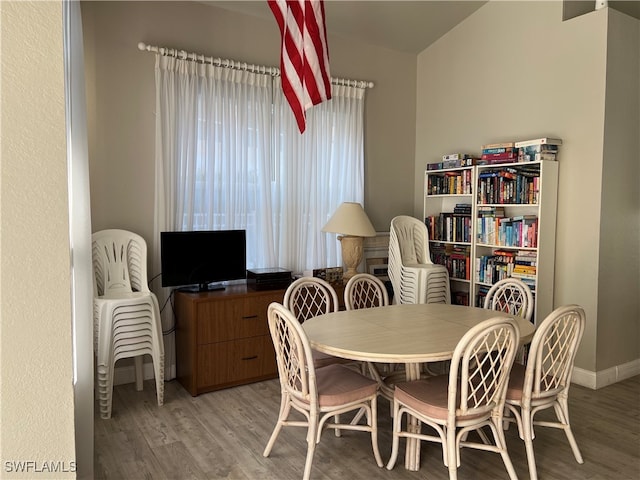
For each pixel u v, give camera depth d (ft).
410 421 8.71
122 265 11.95
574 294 12.98
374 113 16.74
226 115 13.50
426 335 8.61
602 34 12.17
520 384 8.53
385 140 17.07
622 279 13.11
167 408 11.19
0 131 2.30
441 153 16.85
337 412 8.21
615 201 12.71
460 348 7.10
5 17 2.29
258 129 14.05
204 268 12.73
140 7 12.37
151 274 12.84
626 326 13.33
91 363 7.93
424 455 9.23
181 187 12.98
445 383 8.57
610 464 8.87
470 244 15.10
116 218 12.34
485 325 6.93
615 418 10.83
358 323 9.49
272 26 14.38
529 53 13.91
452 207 16.55
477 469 8.68
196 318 11.80
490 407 7.63
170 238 12.21
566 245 13.12
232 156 13.65
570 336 8.82
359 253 14.79
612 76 12.30
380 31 15.78
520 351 11.57
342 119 15.75
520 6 14.11
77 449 7.74
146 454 9.10
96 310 10.73
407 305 11.25
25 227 2.35
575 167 12.85
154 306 11.33
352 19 14.90
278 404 11.44
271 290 12.92
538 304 12.99
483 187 14.55
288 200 14.62
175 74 12.76
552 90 13.34
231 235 13.12
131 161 12.46
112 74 12.09
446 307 11.00
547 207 12.96
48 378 2.42
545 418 10.76
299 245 14.94
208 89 13.24
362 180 16.26
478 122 15.49
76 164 8.05
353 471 8.61
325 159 15.42
